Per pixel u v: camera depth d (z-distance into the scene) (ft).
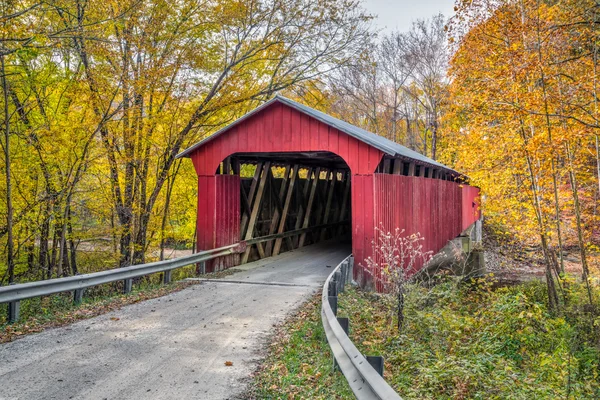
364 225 33.83
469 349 24.47
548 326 29.04
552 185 40.09
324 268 40.32
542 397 19.19
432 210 49.65
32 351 17.52
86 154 40.11
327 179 63.67
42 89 38.55
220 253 38.88
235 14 46.98
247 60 54.29
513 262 67.46
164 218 48.42
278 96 36.14
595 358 25.54
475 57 41.70
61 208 40.88
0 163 37.27
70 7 35.60
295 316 23.70
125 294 29.25
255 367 16.21
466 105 47.57
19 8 33.04
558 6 36.27
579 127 32.40
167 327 21.39
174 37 42.06
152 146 45.32
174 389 14.05
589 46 35.83
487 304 35.99
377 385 9.63
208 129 50.98
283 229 49.98
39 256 45.27
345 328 15.92
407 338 23.26
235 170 42.93
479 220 77.51
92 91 38.37
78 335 19.85
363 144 33.96
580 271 53.06
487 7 39.83
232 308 25.46
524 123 36.70
